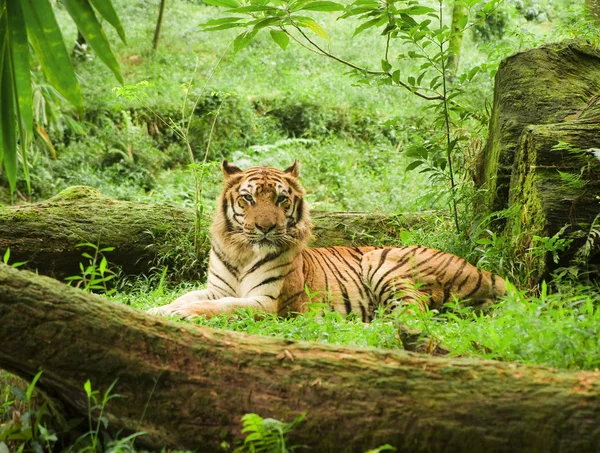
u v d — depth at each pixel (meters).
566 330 6.06
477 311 10.92
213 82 25.95
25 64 6.98
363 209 18.17
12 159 7.27
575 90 11.91
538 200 9.70
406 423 4.78
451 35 11.77
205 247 13.08
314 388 4.97
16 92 7.07
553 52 12.40
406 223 13.68
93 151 22.28
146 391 5.11
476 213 12.34
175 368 5.12
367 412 4.85
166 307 9.86
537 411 4.68
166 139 23.70
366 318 11.34
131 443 5.13
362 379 4.96
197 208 13.04
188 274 12.99
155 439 5.18
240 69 27.81
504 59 12.46
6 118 7.14
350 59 29.09
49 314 5.08
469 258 11.63
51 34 6.90
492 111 12.66
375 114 24.70
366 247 11.86
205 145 23.09
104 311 5.21
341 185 20.23
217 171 21.45
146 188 21.30
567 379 4.82
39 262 12.35
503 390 4.79
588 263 9.20
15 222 12.38
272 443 4.85
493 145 12.07
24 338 5.05
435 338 6.37
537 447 4.62
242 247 10.73
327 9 11.48
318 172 21.28
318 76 27.58
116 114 23.72
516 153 11.09
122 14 32.06
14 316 5.04
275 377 5.05
